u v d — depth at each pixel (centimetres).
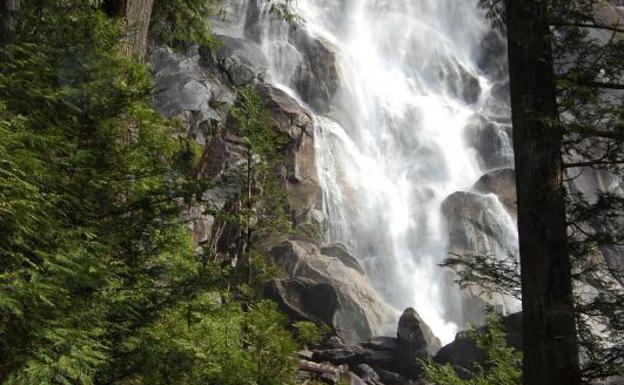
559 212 603
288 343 723
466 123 3106
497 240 2281
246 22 3041
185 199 549
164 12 1281
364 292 1725
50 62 547
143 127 592
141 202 526
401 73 3462
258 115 948
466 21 3981
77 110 521
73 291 444
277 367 708
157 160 587
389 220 2405
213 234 1379
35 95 500
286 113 2266
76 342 404
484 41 3906
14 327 386
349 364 1400
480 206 2355
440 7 3947
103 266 447
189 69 2034
